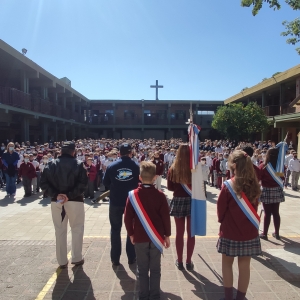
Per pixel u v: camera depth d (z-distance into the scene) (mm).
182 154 4312
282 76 22547
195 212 4137
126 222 3361
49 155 11961
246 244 3100
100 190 12039
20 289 3738
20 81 21938
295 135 24391
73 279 3957
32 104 21703
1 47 15820
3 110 17641
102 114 41188
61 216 4301
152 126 39562
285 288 3680
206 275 4051
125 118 40781
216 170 12594
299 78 21547
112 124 40375
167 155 16266
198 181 4168
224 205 3168
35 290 3717
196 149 4195
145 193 3336
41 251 4980
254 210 3127
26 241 5551
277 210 5465
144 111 41094
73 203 4301
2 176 12789
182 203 4289
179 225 4289
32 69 20641
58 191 4301
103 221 7156
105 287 3758
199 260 4531
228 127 24594
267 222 5473
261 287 3701
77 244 4348
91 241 5344
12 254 4852
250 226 3105
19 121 21672
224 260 3246
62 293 3623
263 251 4789
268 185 5406
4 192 11375
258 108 24953
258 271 4125
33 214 7836
